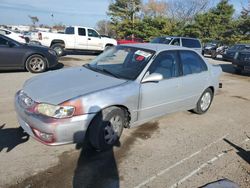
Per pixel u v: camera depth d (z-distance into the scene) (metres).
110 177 3.21
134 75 4.13
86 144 3.91
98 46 17.80
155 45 4.88
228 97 7.67
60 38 16.44
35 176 3.11
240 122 5.48
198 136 4.57
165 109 4.68
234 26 38.88
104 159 3.59
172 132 4.64
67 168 3.32
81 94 3.48
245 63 12.52
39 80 4.00
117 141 4.03
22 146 3.76
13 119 4.71
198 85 5.27
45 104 3.33
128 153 3.79
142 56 4.41
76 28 16.88
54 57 9.88
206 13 38.34
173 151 3.95
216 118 5.62
